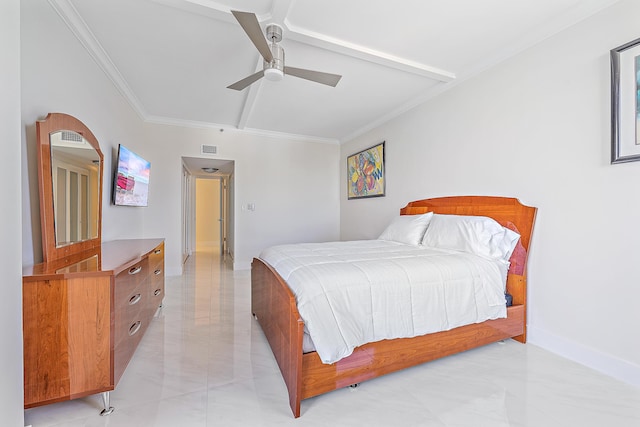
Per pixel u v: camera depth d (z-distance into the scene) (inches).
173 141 169.0
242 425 52.2
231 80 115.5
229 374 68.8
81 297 52.4
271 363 74.0
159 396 60.2
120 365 59.3
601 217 70.7
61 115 69.9
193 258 235.1
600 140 70.9
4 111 42.0
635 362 64.5
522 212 88.3
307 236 206.2
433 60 100.7
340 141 212.7
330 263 72.1
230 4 73.5
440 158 122.3
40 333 49.6
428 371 70.2
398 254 87.4
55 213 67.0
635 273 64.8
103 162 97.9
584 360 73.1
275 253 91.7
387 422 53.2
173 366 72.0
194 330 93.9
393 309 64.3
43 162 62.6
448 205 117.4
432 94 125.3
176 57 98.1
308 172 205.9
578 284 75.2
